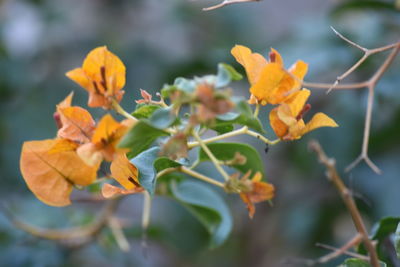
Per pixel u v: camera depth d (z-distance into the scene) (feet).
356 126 3.43
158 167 1.98
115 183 2.66
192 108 1.85
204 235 4.01
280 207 4.00
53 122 4.00
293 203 3.96
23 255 3.00
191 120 1.83
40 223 3.24
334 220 3.82
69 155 1.97
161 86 4.05
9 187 3.76
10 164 3.79
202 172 3.72
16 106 3.99
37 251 3.02
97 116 4.00
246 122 1.92
